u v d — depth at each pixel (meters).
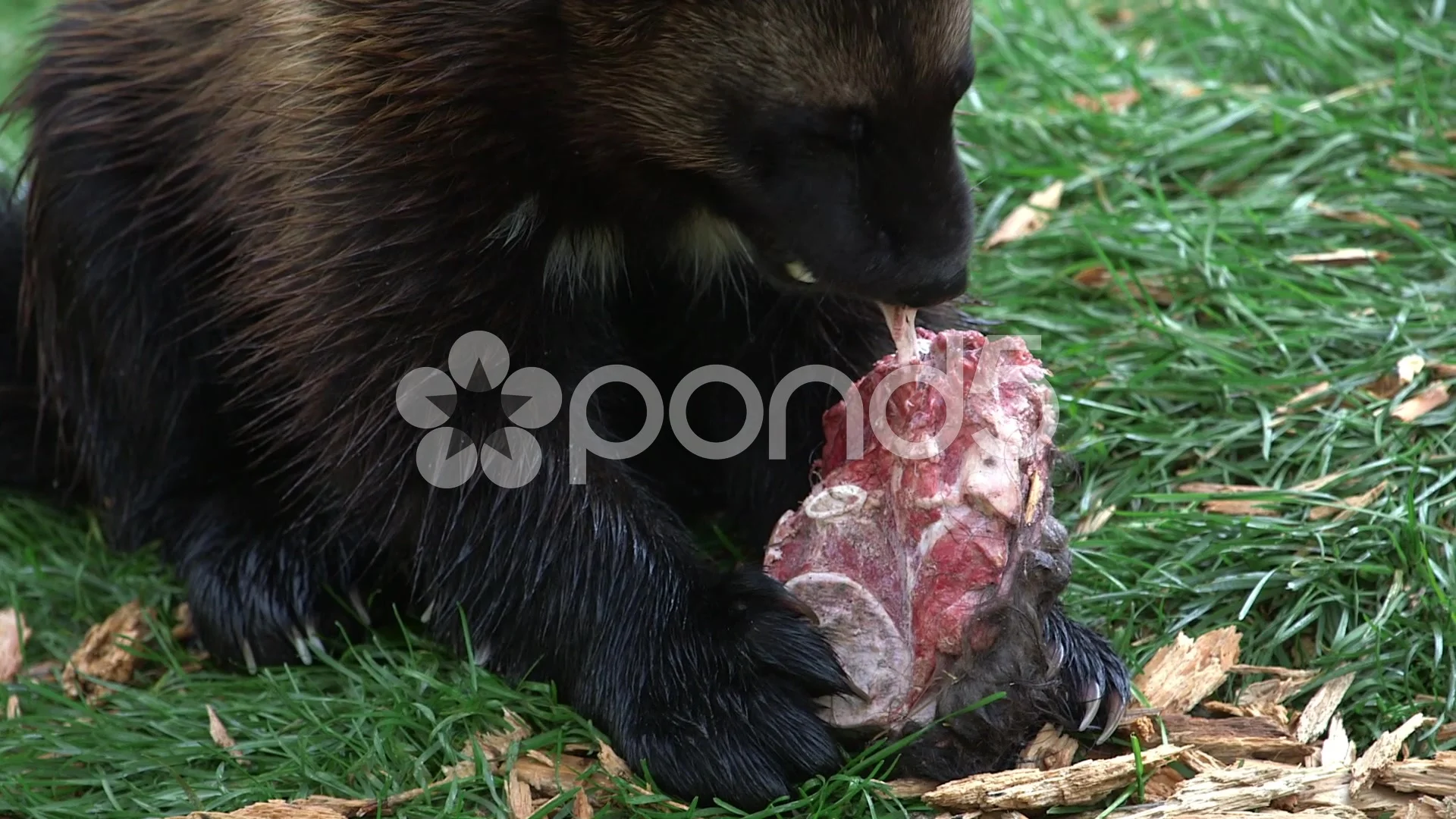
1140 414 7.06
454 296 5.84
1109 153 8.82
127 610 7.15
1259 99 8.93
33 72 7.40
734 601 5.80
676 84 5.29
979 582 5.32
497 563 6.00
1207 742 5.70
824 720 5.62
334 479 6.20
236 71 6.34
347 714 6.11
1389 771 5.41
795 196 5.30
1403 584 6.20
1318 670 6.01
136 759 6.05
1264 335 7.47
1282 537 6.41
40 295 7.49
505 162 5.72
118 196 7.07
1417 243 7.86
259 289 6.22
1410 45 9.12
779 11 5.02
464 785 5.70
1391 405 6.84
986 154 8.87
